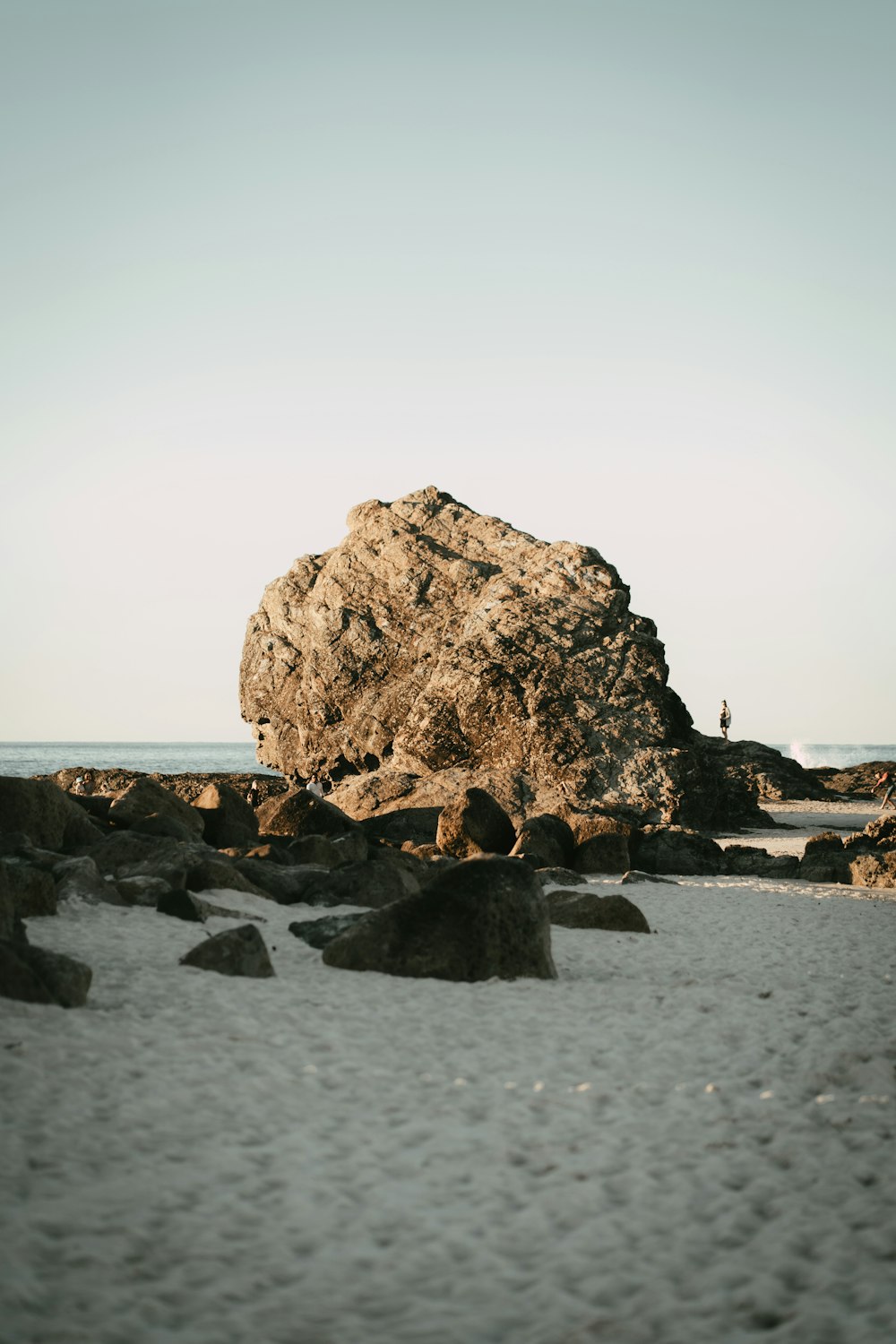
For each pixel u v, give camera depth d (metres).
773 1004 11.97
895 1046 10.30
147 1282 5.55
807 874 28.03
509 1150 7.41
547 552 52.97
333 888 18.38
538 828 27.36
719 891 23.78
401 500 58.25
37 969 10.45
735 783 47.72
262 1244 6.00
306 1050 9.52
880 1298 5.56
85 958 12.42
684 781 43.50
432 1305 5.47
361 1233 6.19
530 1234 6.27
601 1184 6.95
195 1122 7.64
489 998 11.89
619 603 50.47
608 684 46.16
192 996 11.00
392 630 52.34
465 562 53.44
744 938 17.06
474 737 45.34
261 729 57.25
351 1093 8.45
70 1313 5.19
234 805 26.58
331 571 55.97
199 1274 5.64
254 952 12.53
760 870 28.78
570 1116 8.09
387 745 49.53
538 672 45.62
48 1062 8.58
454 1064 9.40
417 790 43.16
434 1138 7.60
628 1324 5.31
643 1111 8.29
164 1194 6.50
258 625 57.28
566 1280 5.77
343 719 51.97
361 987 12.15
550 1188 6.85
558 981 13.12
